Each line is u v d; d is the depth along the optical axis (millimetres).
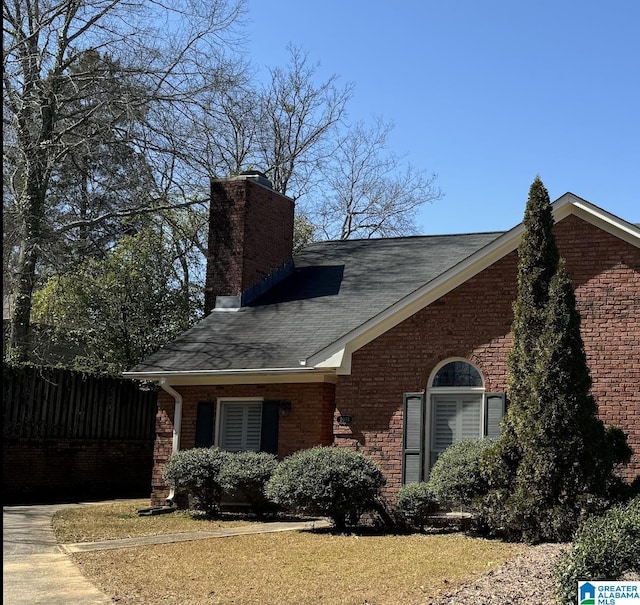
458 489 14578
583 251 16500
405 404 17453
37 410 23188
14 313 25578
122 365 26703
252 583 10445
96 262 27812
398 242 24125
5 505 20969
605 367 16047
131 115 25422
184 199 28531
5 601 9469
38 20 24906
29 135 24688
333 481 15375
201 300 29828
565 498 13492
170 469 18500
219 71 27312
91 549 13336
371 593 9742
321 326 20359
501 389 16828
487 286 17266
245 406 20062
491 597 8992
